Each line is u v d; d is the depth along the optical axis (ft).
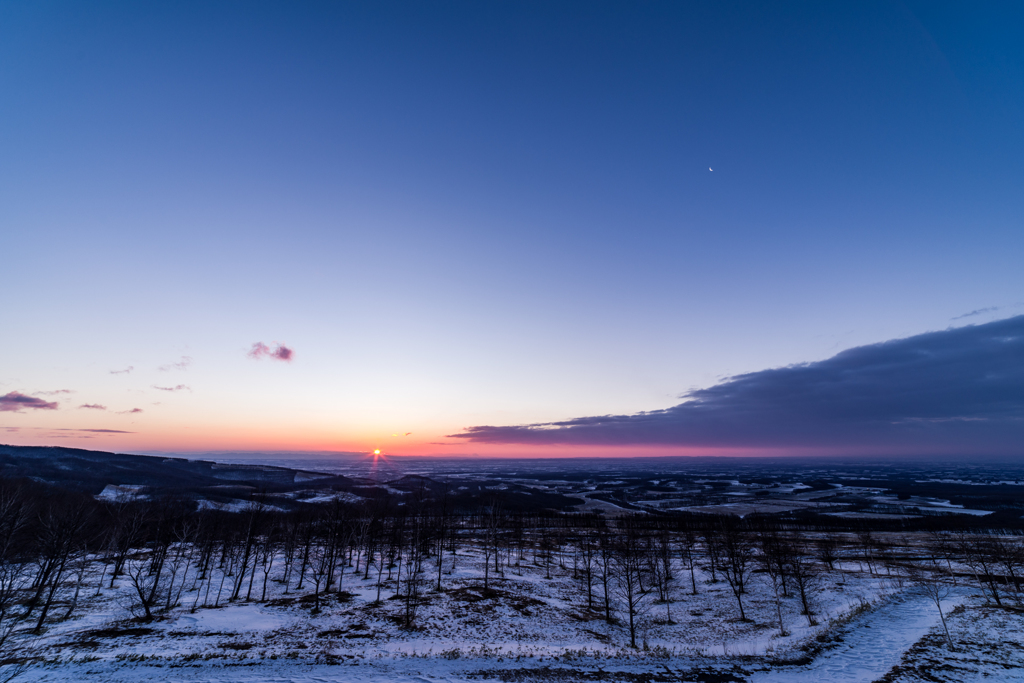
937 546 409.90
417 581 239.50
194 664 130.82
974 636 163.53
